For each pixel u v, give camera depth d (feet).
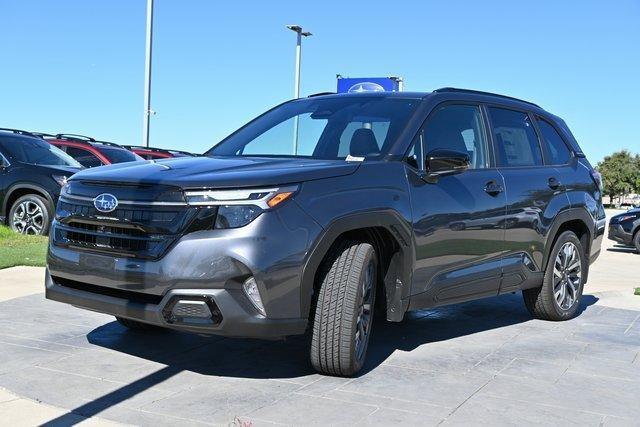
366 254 13.97
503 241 18.12
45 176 35.58
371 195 14.33
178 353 15.64
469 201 16.87
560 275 20.72
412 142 16.16
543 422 12.07
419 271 15.55
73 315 18.98
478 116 18.81
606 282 33.58
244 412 12.00
